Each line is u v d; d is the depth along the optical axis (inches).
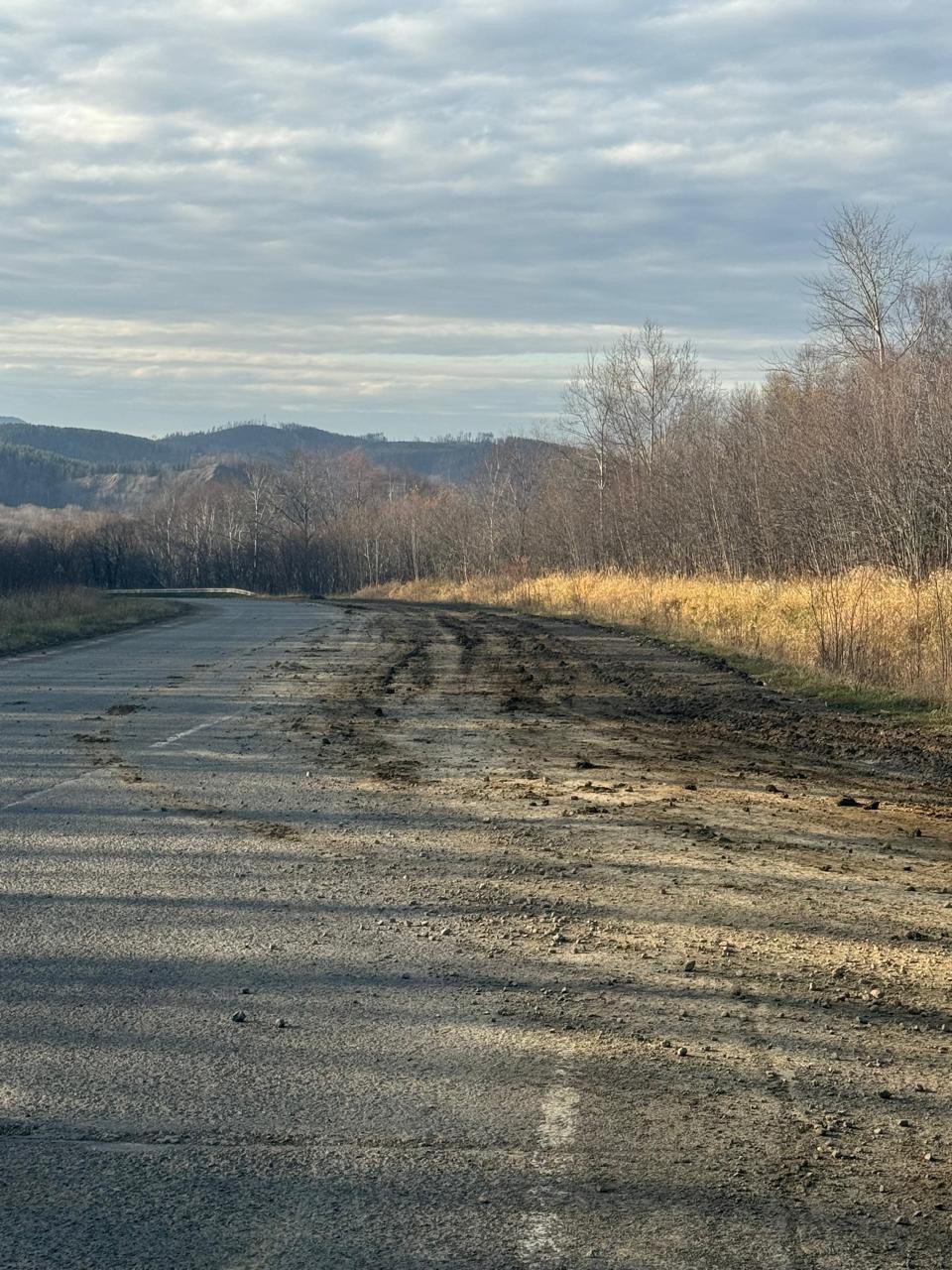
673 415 2443.4
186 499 5398.6
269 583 4626.0
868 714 594.6
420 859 302.8
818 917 255.1
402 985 212.2
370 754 466.9
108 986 211.9
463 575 3250.5
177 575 4945.9
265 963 223.9
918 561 1122.7
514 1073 175.6
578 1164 148.7
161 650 1010.1
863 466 1270.9
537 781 412.8
